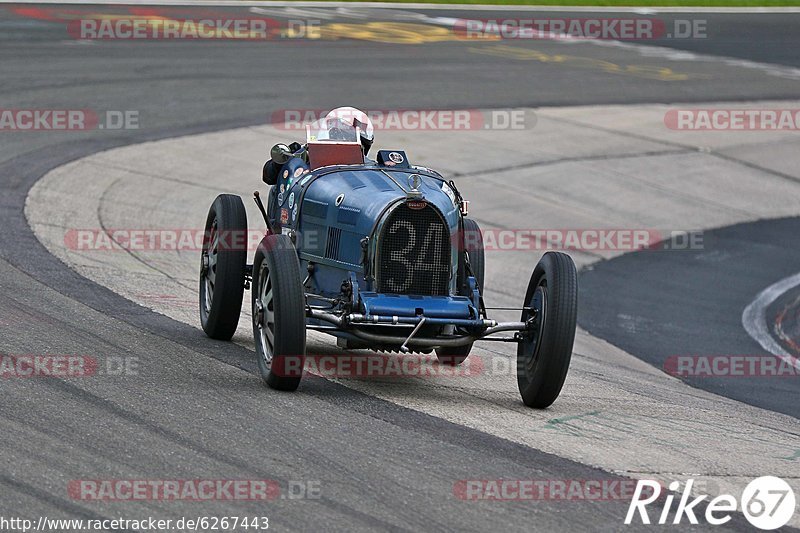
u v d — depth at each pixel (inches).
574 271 1152.8
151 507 829.8
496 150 3203.7
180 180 2566.4
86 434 965.8
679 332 2071.9
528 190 2950.3
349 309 1144.8
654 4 5890.8
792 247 2797.7
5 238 1841.8
